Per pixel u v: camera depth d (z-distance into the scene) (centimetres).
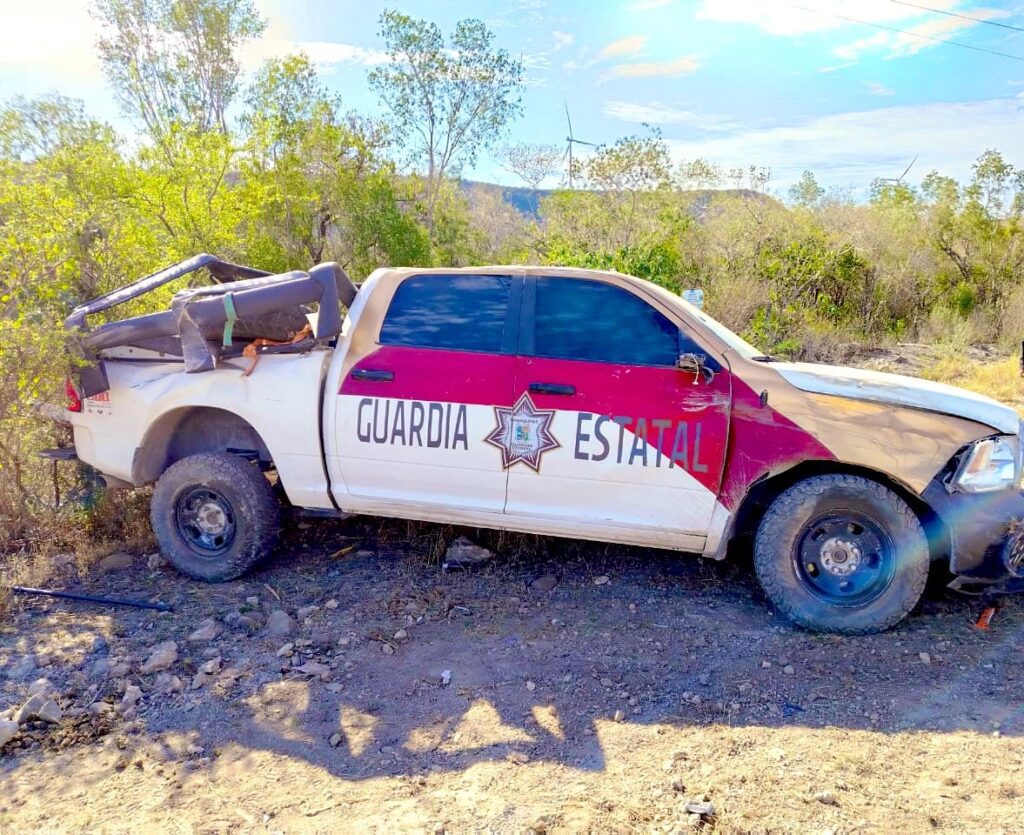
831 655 389
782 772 303
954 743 319
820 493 399
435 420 434
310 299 440
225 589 466
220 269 555
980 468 390
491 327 438
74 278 596
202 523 477
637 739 327
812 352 1284
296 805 288
